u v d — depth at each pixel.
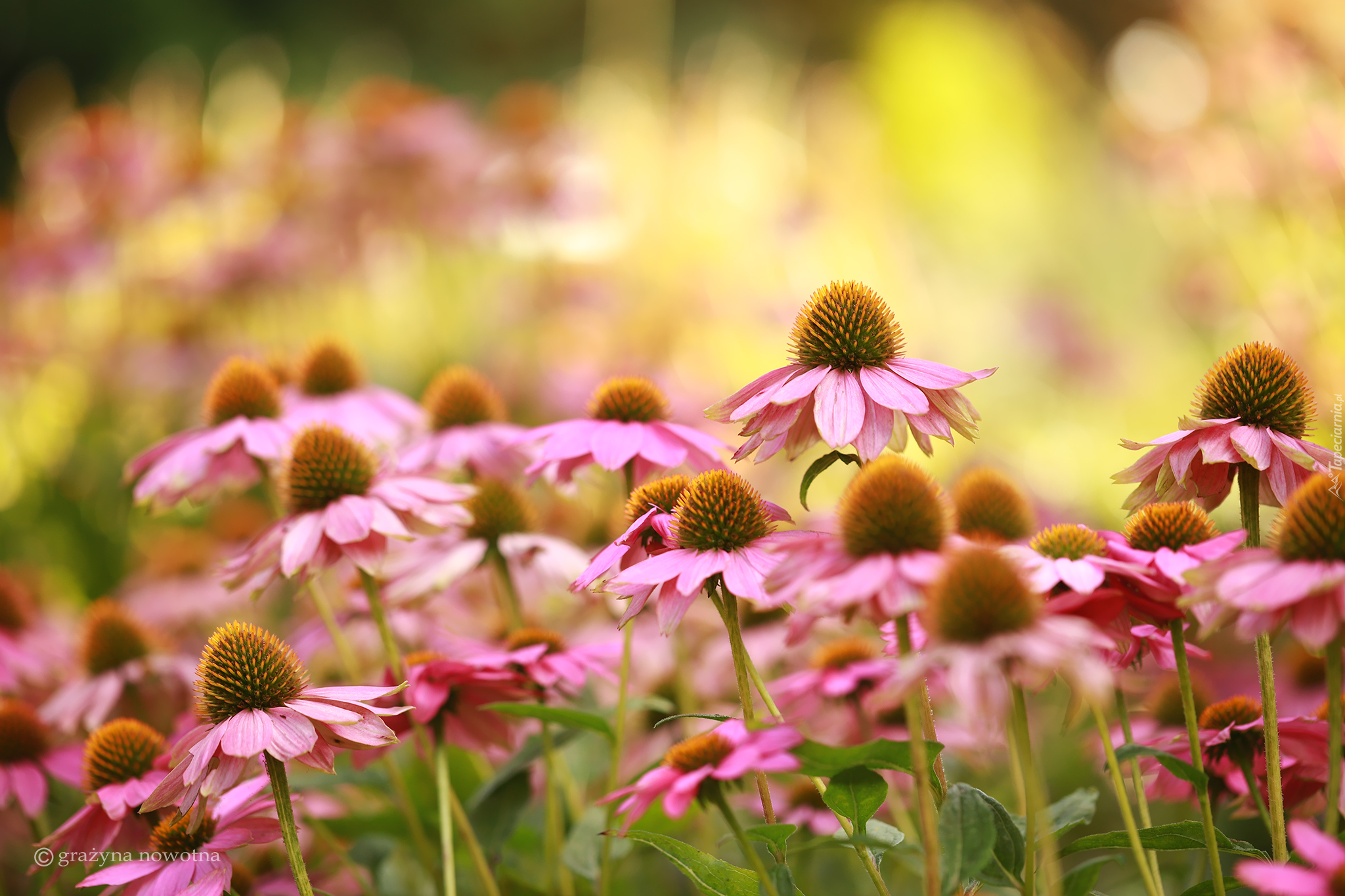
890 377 1.23
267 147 2.87
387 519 1.32
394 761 1.38
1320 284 1.99
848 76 5.69
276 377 1.53
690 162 3.13
